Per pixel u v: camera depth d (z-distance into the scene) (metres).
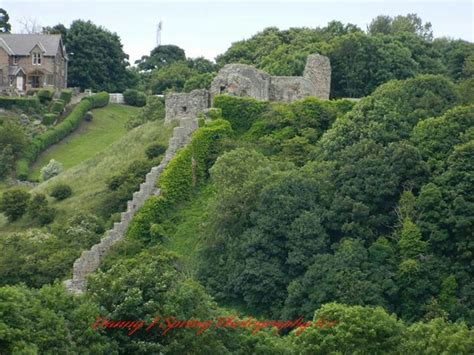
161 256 108.88
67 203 127.69
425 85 133.00
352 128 125.75
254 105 135.50
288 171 118.25
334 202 114.69
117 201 124.12
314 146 129.12
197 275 111.88
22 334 73.62
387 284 107.19
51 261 113.94
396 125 125.69
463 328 89.88
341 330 90.00
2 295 75.75
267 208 113.25
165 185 122.31
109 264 113.75
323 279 106.94
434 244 111.62
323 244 111.12
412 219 113.69
